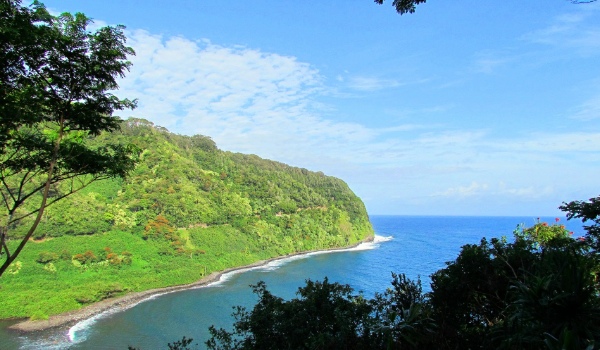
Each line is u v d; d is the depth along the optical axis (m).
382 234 141.12
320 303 8.36
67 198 59.78
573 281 4.95
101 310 40.09
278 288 50.19
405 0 6.26
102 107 8.98
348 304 8.05
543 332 4.68
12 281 42.53
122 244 58.94
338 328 7.64
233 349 8.94
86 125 9.01
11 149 8.69
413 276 47.41
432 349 6.38
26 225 49.47
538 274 5.95
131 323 35.88
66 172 9.51
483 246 8.25
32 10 7.61
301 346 7.71
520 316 5.12
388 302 7.99
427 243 101.75
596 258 6.64
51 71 8.09
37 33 7.34
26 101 7.61
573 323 4.58
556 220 10.84
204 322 36.12
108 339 31.58
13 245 47.38
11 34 6.97
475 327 7.38
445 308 7.46
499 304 7.51
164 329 34.06
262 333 8.36
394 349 6.13
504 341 5.14
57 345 30.25
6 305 36.34
